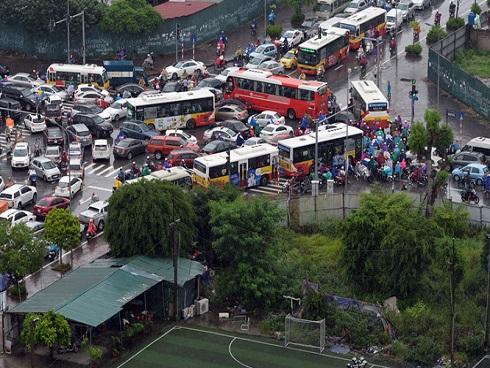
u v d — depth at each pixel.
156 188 118.81
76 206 137.12
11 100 164.00
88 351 105.12
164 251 116.88
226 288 115.81
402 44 190.50
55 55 185.38
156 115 159.50
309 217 130.75
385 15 192.38
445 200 127.81
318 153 145.25
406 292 116.00
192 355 106.88
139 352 107.25
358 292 117.69
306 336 108.50
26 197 137.12
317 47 176.12
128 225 116.38
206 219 121.44
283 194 140.25
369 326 110.75
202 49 190.25
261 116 159.25
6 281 116.12
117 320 110.06
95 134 157.12
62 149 152.62
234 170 140.75
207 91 162.75
